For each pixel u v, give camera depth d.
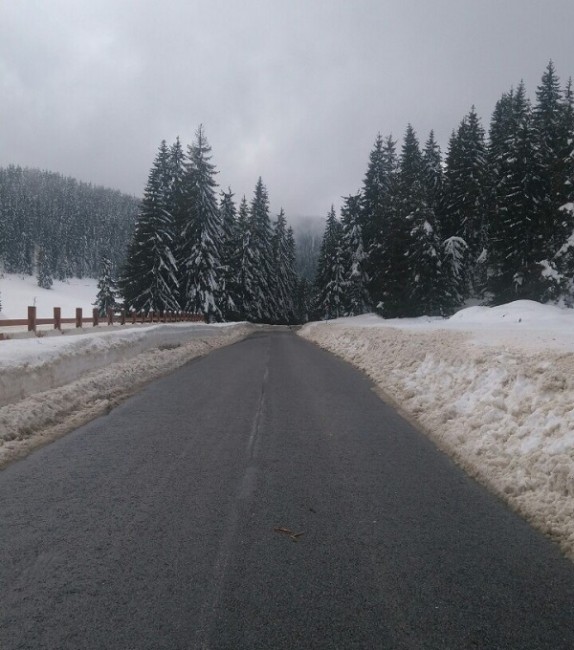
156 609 2.99
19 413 7.32
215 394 10.83
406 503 4.83
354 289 54.59
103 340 13.38
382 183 55.22
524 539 4.09
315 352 23.28
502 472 5.55
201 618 2.91
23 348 9.70
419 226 41.28
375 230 51.44
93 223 161.75
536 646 2.74
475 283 46.69
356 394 11.05
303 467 5.89
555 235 31.72
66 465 5.84
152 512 4.47
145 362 14.62
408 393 10.34
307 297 111.88
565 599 3.21
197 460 6.09
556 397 6.44
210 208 45.91
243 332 42.94
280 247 78.50
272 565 3.55
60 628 2.80
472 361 9.48
